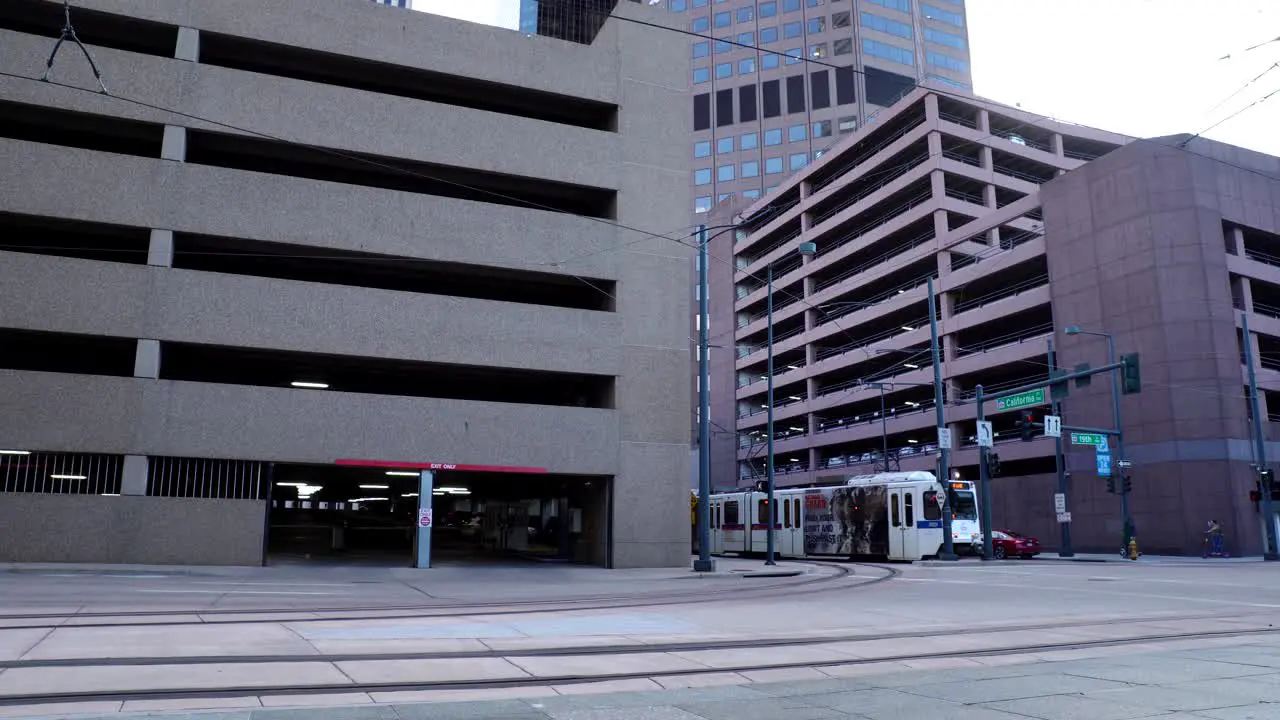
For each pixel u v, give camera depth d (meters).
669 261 30.81
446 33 29.77
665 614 13.72
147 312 25.20
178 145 26.28
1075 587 20.36
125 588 17.38
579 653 9.48
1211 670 8.44
